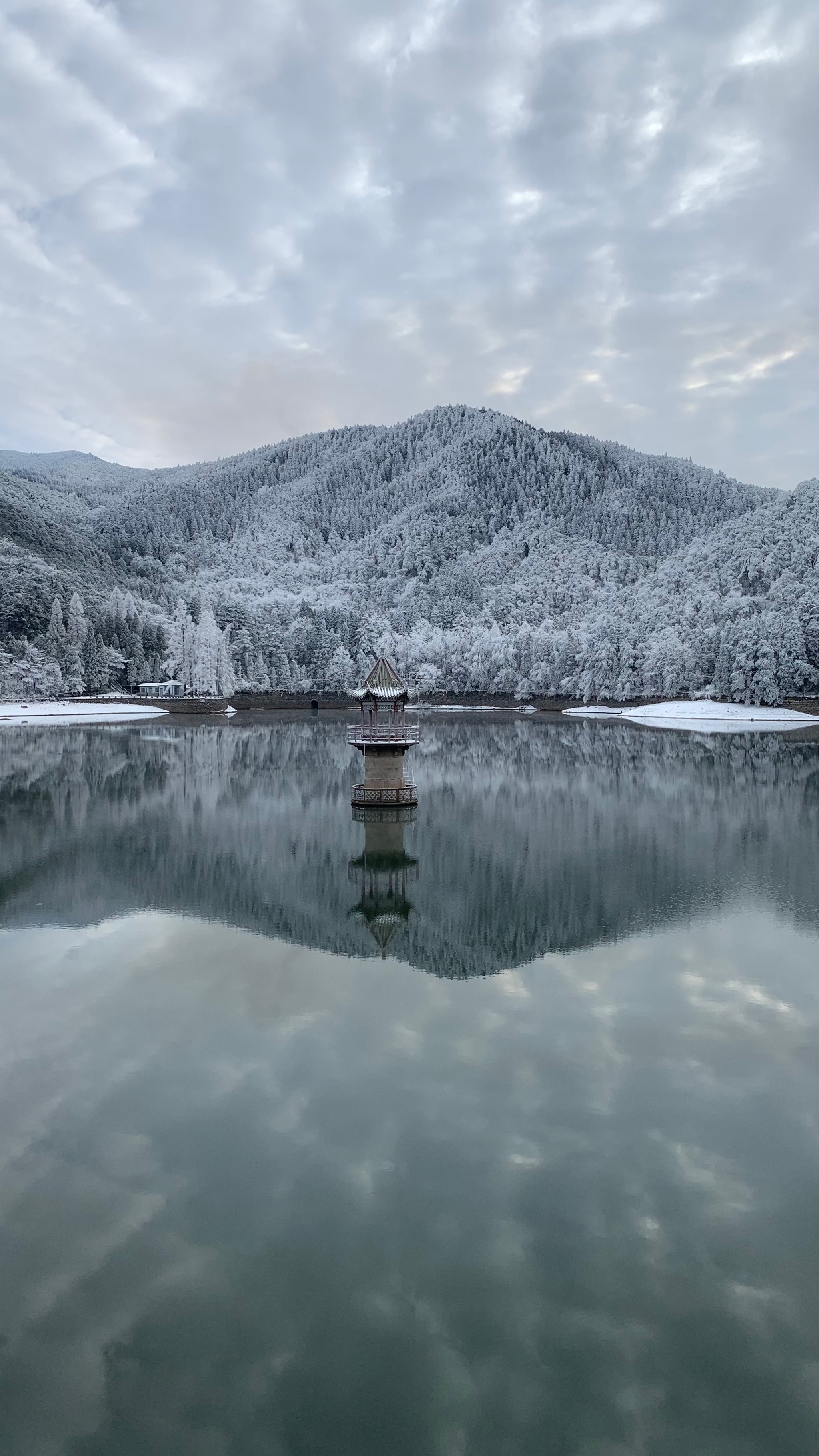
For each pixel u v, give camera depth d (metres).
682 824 48.56
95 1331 11.08
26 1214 13.40
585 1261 12.31
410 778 69.94
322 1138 15.52
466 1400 10.07
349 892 33.28
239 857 39.81
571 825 48.47
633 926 28.42
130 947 26.52
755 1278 11.98
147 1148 15.19
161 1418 9.84
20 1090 17.34
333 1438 9.60
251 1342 10.88
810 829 47.00
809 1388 10.23
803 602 164.75
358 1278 11.98
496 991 22.58
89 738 112.69
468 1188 13.99
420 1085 17.47
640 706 185.75
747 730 131.00
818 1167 14.57
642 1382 10.31
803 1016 20.84
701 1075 17.86
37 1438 9.62
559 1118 16.14
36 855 40.38
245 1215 13.36
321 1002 21.92
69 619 198.75
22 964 24.97
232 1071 18.14
